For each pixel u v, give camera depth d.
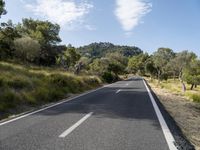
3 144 5.80
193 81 56.22
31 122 8.35
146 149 5.55
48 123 8.20
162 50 60.59
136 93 20.38
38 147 5.60
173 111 12.37
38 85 17.41
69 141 6.10
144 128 7.61
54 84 19.81
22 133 6.85
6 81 14.62
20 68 25.41
